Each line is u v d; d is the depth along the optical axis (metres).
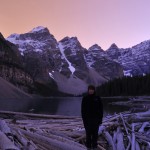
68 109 54.44
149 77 127.50
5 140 6.07
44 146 7.77
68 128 11.56
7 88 151.88
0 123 8.34
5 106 56.78
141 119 12.91
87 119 7.79
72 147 7.45
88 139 7.77
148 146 9.18
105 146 9.34
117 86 138.38
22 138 7.65
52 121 14.06
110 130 11.32
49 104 78.81
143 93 124.19
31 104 73.69
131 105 63.25
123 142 9.73
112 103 76.25
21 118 15.72
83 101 7.84
